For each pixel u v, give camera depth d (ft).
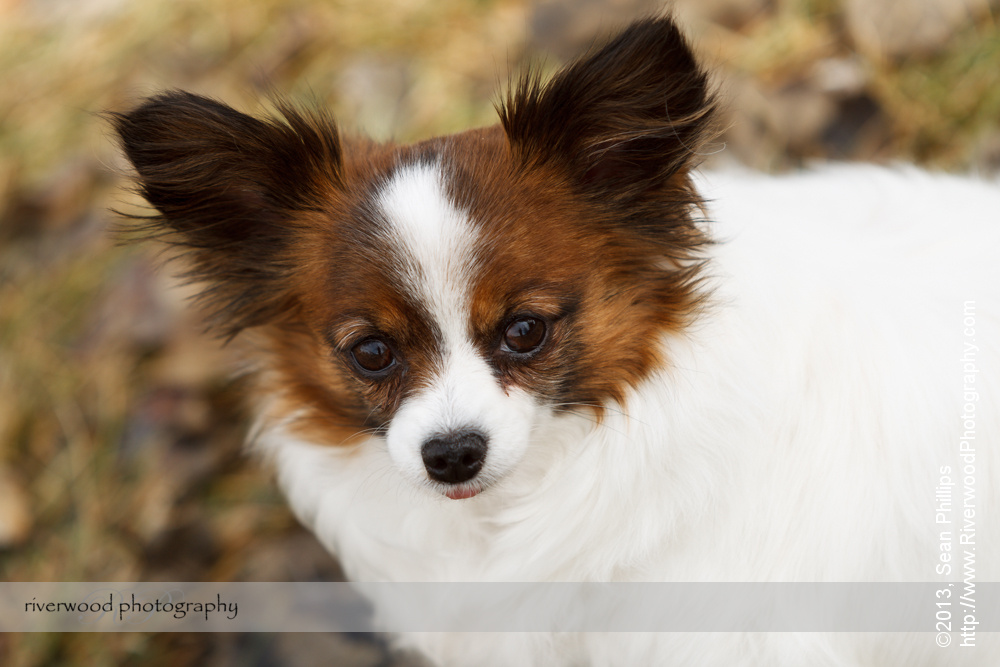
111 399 2.86
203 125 2.30
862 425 2.31
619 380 2.31
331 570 2.73
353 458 2.40
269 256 2.37
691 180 2.33
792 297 2.31
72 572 2.76
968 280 2.35
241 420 2.84
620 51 2.25
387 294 2.28
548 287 2.27
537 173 2.28
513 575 2.37
